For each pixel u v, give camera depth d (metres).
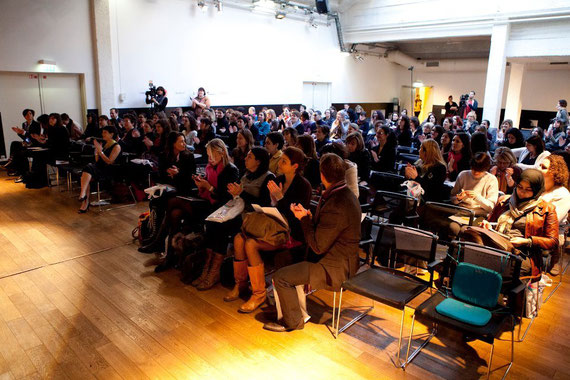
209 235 3.77
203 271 3.84
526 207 3.17
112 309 3.40
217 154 3.97
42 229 5.21
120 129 8.77
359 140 5.20
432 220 3.78
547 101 15.80
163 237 4.25
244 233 3.41
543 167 3.48
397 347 2.94
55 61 9.39
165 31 11.10
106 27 9.92
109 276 3.99
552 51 10.90
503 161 4.61
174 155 4.54
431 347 2.95
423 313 2.59
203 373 2.65
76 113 10.16
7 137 9.24
